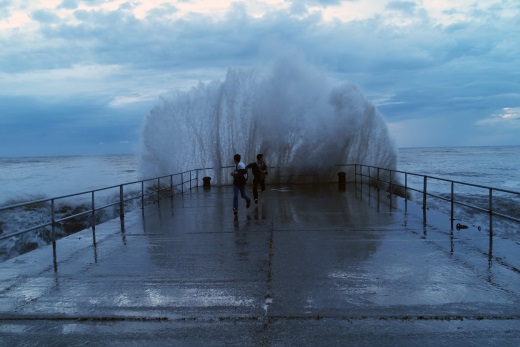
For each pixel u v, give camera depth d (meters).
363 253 6.93
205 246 7.75
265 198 15.35
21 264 6.69
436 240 7.86
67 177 41.91
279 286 5.30
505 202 18.25
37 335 4.02
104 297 5.05
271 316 4.34
